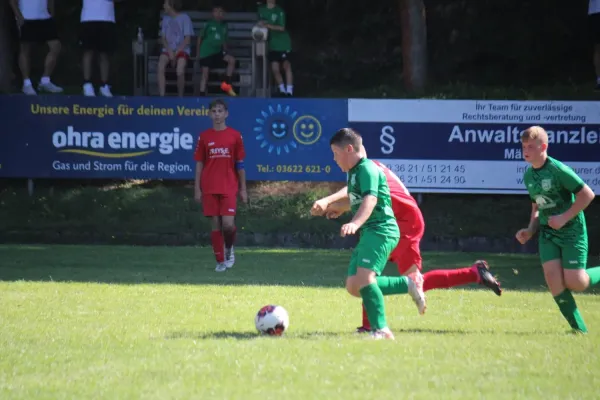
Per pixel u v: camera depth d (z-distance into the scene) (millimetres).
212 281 34969
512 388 15508
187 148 55406
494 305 28516
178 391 15266
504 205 56281
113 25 60000
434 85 68250
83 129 55688
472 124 54500
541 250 23578
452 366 17266
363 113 54625
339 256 46312
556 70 73562
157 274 37312
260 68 64375
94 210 55656
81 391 15336
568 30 74500
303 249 50562
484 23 75812
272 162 55094
